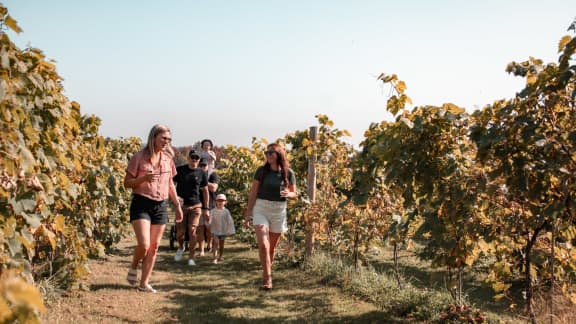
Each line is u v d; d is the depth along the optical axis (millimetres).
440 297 4660
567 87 3318
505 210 4016
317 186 8328
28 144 2986
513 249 4406
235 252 8781
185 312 4488
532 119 3301
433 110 3979
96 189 5559
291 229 8430
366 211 6102
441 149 4027
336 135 7824
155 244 5262
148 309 4488
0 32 2637
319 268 6496
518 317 4727
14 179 2684
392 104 4457
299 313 4613
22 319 1487
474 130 3637
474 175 3783
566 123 3471
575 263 4273
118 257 7723
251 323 4254
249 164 11469
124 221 9438
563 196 3447
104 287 5172
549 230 3920
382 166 4535
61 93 3820
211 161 9867
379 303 4969
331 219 6812
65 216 5027
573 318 4094
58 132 3531
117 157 10141
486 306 5402
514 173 3525
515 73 3492
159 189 5207
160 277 6184
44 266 5004
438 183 3969
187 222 7773
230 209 11383
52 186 3387
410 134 4109
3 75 2604
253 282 6055
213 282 6023
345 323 4301
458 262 4254
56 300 4402
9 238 2725
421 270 7359
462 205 3953
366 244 6488
